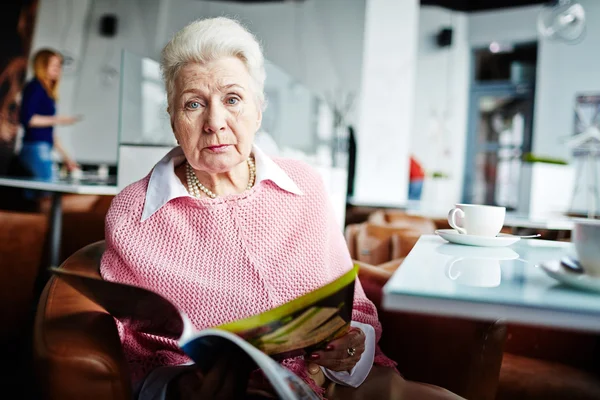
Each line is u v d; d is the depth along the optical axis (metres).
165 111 1.25
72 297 0.94
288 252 1.13
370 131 6.62
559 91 8.14
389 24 6.52
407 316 1.21
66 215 2.89
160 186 1.10
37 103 4.90
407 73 6.53
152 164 1.74
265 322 0.79
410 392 1.03
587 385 1.18
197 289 1.03
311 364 1.07
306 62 7.91
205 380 0.85
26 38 7.38
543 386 1.17
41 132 4.95
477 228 1.07
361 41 7.71
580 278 0.60
